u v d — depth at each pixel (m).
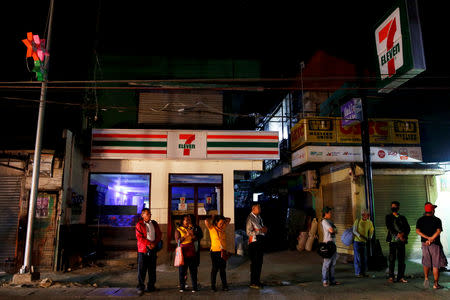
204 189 11.66
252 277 7.23
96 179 11.59
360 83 10.07
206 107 12.38
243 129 12.23
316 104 14.25
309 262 10.58
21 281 7.75
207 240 11.49
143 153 11.02
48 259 9.41
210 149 11.26
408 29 8.70
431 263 7.10
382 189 11.17
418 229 7.41
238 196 22.30
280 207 17.88
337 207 12.20
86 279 8.34
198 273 8.90
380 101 11.91
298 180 15.98
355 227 8.39
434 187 11.38
